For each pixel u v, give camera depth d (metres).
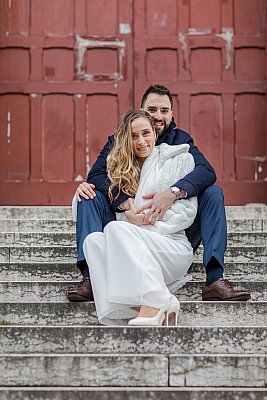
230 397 3.99
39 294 5.34
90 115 9.26
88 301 5.00
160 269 4.75
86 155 9.24
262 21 9.25
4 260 6.15
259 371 4.23
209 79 9.23
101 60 9.27
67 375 4.22
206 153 9.21
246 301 4.98
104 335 4.55
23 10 9.26
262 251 6.04
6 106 9.23
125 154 5.32
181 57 9.25
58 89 9.25
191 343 4.55
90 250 4.86
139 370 4.23
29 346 4.56
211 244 5.08
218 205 5.19
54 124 9.24
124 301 4.67
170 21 9.27
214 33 9.26
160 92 5.71
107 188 5.30
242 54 9.24
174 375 4.23
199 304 4.95
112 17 9.29
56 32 9.27
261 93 9.20
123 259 4.71
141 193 5.28
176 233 5.20
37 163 9.21
